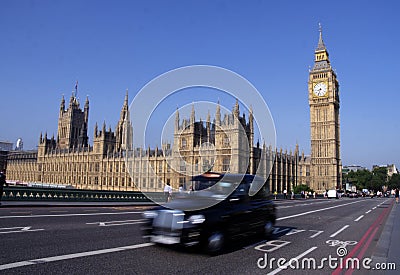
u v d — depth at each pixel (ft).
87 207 90.63
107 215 67.10
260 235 44.32
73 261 28.37
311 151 453.17
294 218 74.33
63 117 561.43
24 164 561.02
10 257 28.78
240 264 30.01
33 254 30.14
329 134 444.14
